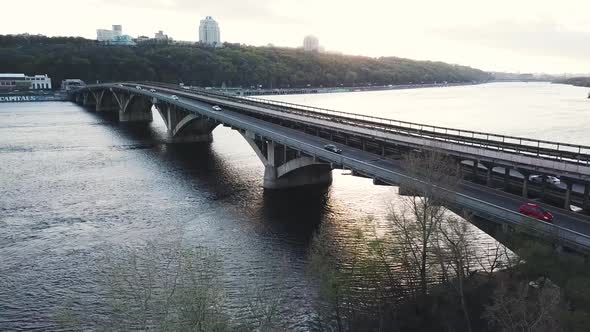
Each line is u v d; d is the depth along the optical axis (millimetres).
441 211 40938
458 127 139500
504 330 25547
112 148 111562
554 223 35812
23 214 61219
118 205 64875
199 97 130625
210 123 117375
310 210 61969
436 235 37719
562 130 131500
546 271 29781
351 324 34125
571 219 36969
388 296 36781
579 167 39938
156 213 61250
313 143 67562
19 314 37531
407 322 33625
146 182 77750
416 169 38656
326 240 50562
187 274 33344
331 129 70688
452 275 38594
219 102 115000
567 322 24375
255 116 97000
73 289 41031
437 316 33156
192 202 66062
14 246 50531
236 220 58250
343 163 53375
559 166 40438
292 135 74562
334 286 34531
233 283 41188
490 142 53844
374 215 58906
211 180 79000
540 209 36312
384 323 33344
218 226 56094
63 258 47344
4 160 96375
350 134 66000
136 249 48719
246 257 47031
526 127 138875
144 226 56312
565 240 31672
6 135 132250
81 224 57281
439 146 50688
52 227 56281
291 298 38875
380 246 43562
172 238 51750
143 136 132875
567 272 28797
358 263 42469
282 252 48250
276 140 66750
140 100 170125
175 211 62031
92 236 53219
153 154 103750
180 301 28344
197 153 105062
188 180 79062
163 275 35750
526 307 26109
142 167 89688
